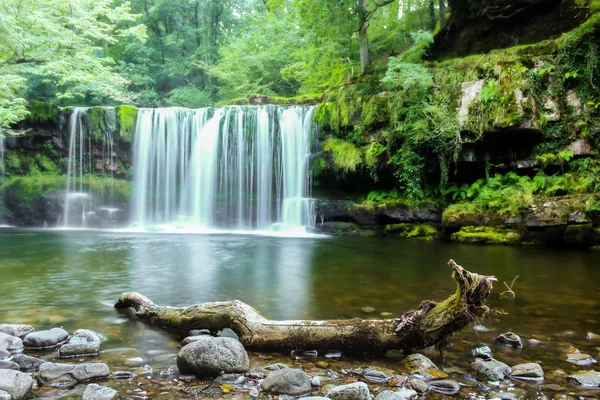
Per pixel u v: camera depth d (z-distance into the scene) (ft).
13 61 51.90
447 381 9.14
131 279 21.09
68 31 52.60
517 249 34.35
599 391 8.88
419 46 51.90
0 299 16.70
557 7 47.57
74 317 14.20
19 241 39.40
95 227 57.47
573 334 12.71
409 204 46.44
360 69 62.34
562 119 39.06
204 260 28.22
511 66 40.63
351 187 53.62
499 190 40.83
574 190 36.81
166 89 112.06
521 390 8.92
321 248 35.53
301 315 14.55
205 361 9.49
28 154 60.54
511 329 13.20
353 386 8.27
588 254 31.12
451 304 10.18
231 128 58.13
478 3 52.70
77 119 60.64
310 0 53.47
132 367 10.01
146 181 60.64
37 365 9.90
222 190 58.39
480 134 40.88
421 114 44.86
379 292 18.37
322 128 53.36
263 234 49.88
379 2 63.72
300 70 80.84
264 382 8.90
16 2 48.06
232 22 116.57
